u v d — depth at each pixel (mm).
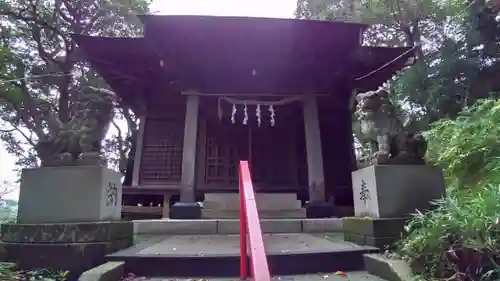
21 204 4168
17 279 3393
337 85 10977
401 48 9516
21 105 13609
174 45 9141
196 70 9875
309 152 9312
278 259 4004
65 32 14680
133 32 16719
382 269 3584
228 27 8812
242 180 3141
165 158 11141
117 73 10305
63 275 3645
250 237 2168
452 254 3135
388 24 15508
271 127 11461
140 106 11523
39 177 4219
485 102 5754
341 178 11281
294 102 10141
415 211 4266
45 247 3904
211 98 10281
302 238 5641
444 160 5188
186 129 9328
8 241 4008
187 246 4832
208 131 11305
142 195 10852
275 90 10359
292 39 9211
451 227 3164
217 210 8656
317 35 9109
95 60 9828
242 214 3320
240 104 10133
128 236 4723
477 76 12531
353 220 4875
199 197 10617
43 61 14789
